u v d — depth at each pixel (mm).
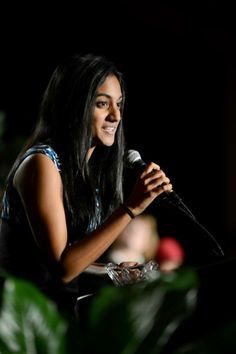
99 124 4684
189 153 17672
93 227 4762
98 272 4793
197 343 1511
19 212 4508
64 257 4273
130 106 17031
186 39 17016
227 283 2701
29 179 4422
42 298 1487
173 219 14211
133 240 10094
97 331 1465
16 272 4453
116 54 16469
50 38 15844
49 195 4387
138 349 1476
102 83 4633
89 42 16078
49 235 4324
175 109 17375
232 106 17719
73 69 4660
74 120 4598
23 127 15750
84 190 4645
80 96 4594
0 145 13047
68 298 4387
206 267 2840
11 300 1473
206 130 17688
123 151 5031
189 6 16781
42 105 4758
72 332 1487
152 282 1491
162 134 17391
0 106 15695
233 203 18453
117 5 16031
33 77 15828
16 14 15586
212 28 17109
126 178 5262
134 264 4426
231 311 2625
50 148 4547
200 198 17969
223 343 1479
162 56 16969
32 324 1475
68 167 4566
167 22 16672
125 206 4348
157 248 10648
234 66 17547
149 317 1476
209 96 17578
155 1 16391
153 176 4406
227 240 17984
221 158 17859
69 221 4617
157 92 17156
